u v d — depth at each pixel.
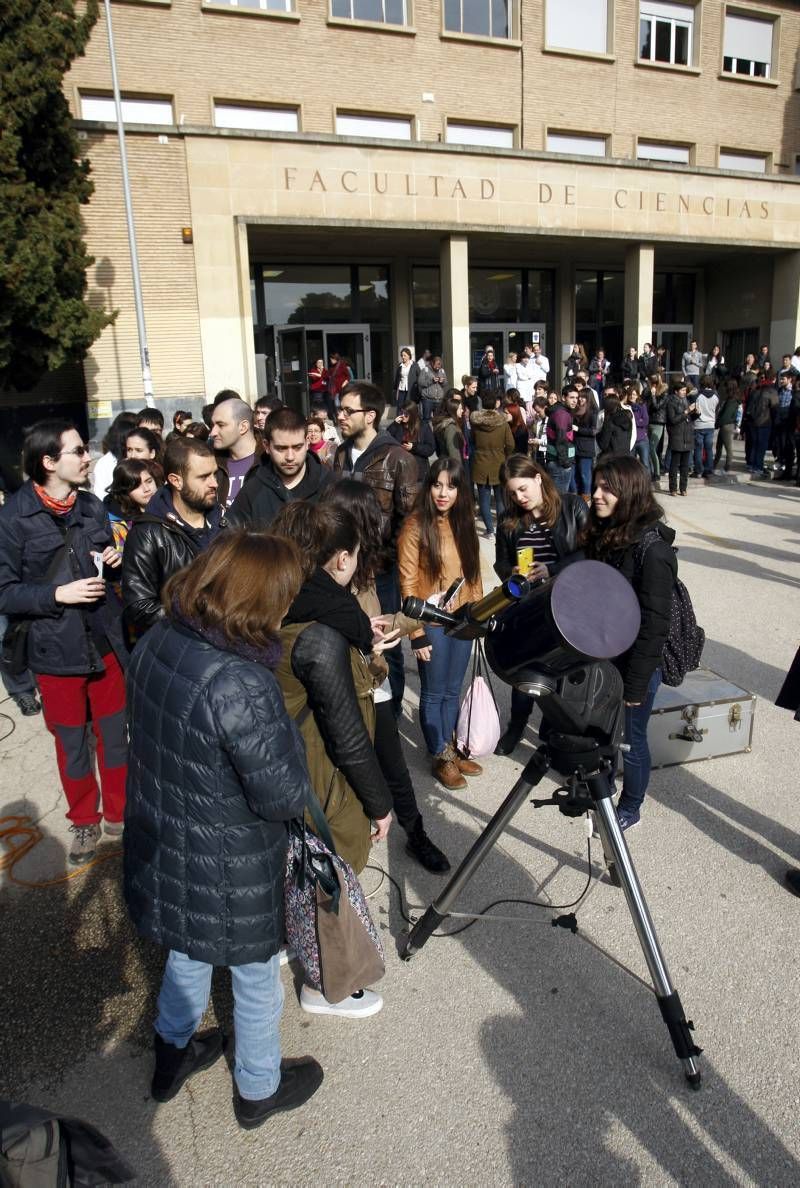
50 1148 1.11
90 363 13.02
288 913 2.06
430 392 14.18
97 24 13.98
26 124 10.75
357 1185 1.91
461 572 3.66
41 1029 2.42
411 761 4.00
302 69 15.38
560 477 10.03
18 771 4.11
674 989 2.26
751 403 13.27
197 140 12.94
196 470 3.02
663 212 16.89
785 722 4.31
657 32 18.50
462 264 15.30
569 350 19.56
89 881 3.16
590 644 1.90
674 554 2.89
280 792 1.73
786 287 19.14
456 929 2.79
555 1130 2.03
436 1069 2.23
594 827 3.11
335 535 2.25
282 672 2.15
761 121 19.92
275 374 17.05
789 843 3.22
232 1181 1.93
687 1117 2.05
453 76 16.59
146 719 1.80
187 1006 2.06
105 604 3.21
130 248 12.67
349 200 14.02
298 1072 2.15
